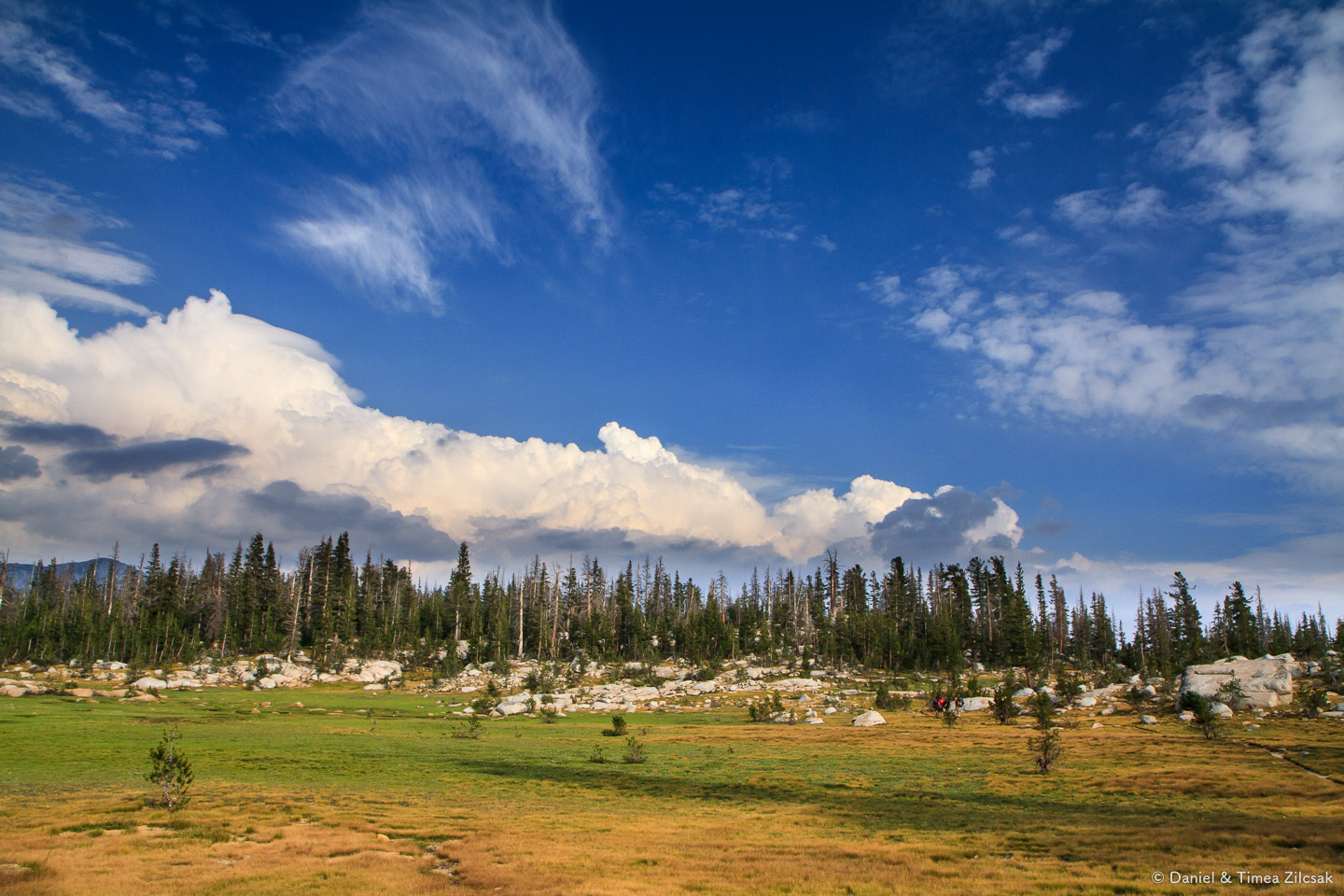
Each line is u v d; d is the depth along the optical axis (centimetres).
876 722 8756
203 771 4853
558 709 10262
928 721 8969
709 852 3041
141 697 9544
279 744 6147
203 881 2458
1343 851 2755
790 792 4609
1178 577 14938
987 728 8069
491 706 10169
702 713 10494
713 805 4216
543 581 18650
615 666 15362
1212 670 8956
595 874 2680
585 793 4559
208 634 16538
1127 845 3023
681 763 5766
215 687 12169
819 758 5972
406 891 2444
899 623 17562
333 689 12581
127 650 14925
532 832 3394
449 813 3797
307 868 2662
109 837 3006
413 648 15962
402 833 3316
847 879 2603
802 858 2936
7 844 2845
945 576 18888
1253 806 3828
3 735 5772
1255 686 8288
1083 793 4394
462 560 18662
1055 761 5356
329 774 4938
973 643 17100
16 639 14562
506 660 14775
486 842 3150
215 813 3528
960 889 2447
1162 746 6147
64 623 15575
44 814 3381
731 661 16575
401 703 10862
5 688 9550
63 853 2722
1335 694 8444
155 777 3575
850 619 17238
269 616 16600
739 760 5916
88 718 7338
